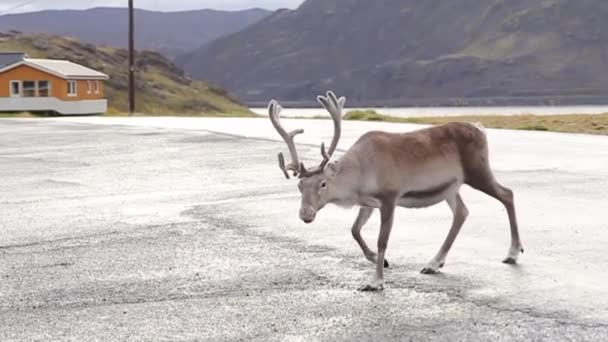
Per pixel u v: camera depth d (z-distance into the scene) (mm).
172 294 8367
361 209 8844
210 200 14359
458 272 8852
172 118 47000
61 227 12234
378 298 7977
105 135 31281
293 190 15273
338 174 8148
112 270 9453
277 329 7152
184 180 17203
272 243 10641
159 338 7023
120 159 21844
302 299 8031
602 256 9398
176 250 10398
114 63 145000
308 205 7965
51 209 13930
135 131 33188
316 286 8492
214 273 9164
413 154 8469
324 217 12328
